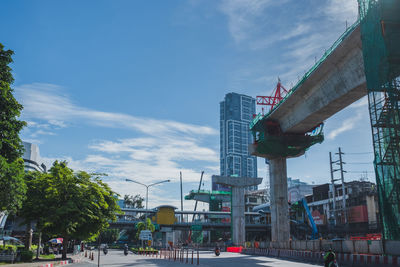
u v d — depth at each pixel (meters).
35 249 45.81
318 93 42.00
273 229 57.56
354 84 34.88
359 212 74.94
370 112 29.05
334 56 35.81
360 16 31.11
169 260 34.03
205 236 134.88
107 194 35.28
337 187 89.94
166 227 105.19
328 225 84.19
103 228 36.59
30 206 31.20
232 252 58.91
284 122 54.56
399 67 27.48
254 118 60.38
